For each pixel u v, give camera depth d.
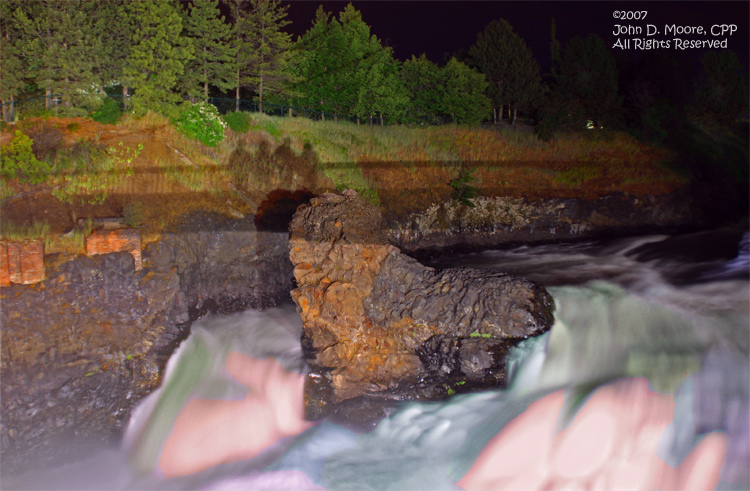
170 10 22.44
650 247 20.47
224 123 21.97
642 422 9.73
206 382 13.05
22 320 12.05
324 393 10.95
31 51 20.89
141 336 13.64
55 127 19.09
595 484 9.16
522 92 35.22
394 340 11.01
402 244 21.61
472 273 11.37
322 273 11.12
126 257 13.74
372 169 23.80
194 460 11.45
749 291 13.04
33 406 11.84
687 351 10.41
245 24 27.33
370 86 31.58
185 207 16.47
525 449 9.74
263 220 17.50
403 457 10.06
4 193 15.38
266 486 10.20
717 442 9.42
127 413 12.65
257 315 15.49
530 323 10.52
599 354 10.91
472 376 10.48
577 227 24.19
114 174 17.31
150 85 21.42
